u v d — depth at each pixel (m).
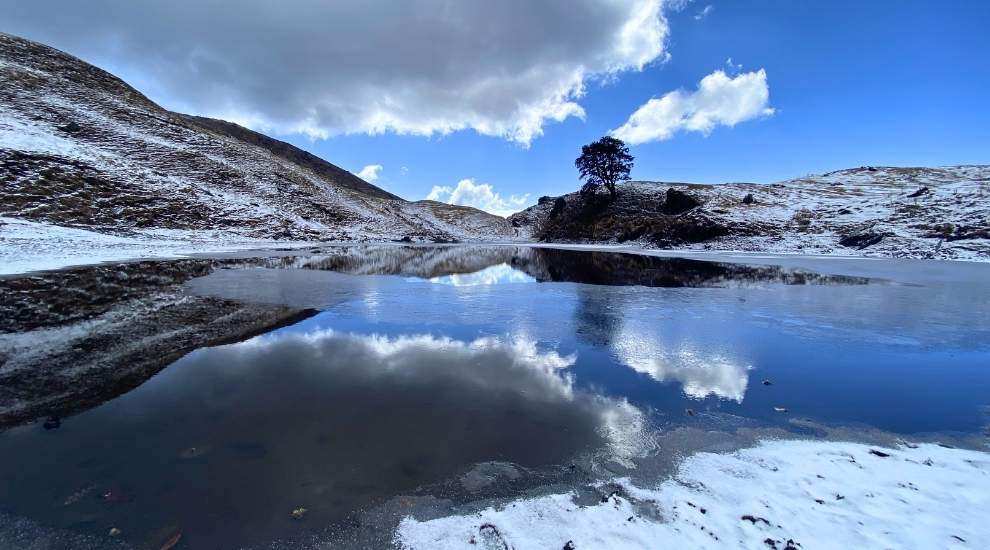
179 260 20.19
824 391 5.68
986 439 4.40
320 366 6.35
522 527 3.02
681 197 53.97
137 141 45.34
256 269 18.58
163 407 4.89
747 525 3.01
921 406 5.22
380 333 8.34
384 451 4.01
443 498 3.34
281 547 2.82
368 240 52.25
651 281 16.95
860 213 38.66
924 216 33.41
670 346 7.68
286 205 50.81
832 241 35.06
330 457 3.88
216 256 23.23
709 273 20.00
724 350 7.47
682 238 43.53
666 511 3.19
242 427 4.42
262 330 8.44
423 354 7.05
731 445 4.23
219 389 5.43
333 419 4.63
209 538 2.88
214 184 45.53
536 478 3.63
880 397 5.49
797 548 2.77
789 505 3.23
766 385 5.87
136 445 4.05
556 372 6.29
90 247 21.58
